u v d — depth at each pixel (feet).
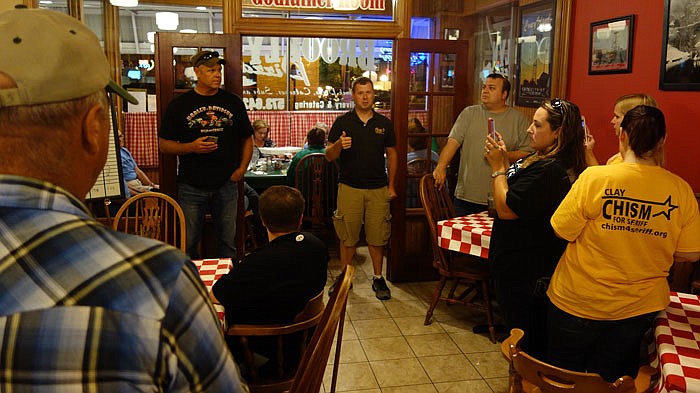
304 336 6.65
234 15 12.13
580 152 7.52
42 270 2.06
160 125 11.86
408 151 13.53
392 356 9.94
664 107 10.28
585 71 12.57
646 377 5.69
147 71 20.48
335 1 12.69
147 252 2.23
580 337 6.63
